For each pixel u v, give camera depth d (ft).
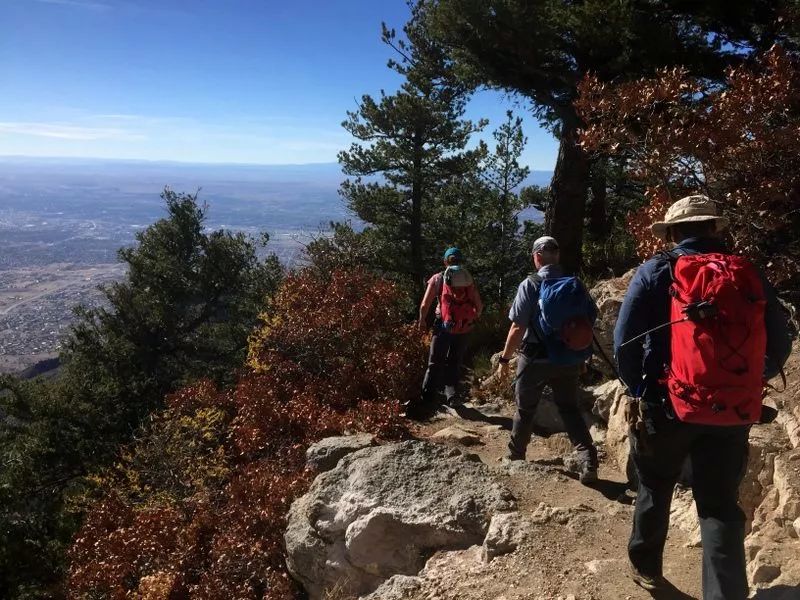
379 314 24.50
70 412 50.21
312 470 16.25
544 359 13.84
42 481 47.44
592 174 39.86
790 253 16.22
